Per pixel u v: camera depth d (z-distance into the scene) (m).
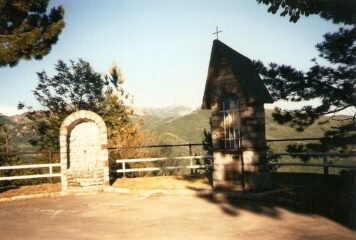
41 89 25.80
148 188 12.77
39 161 18.56
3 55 15.02
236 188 11.16
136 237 7.12
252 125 10.87
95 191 13.39
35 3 16.61
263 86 12.11
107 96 26.72
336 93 14.13
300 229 7.07
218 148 11.65
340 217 7.68
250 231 7.15
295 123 15.34
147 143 22.77
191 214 8.91
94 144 14.80
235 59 11.85
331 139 13.74
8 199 12.32
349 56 13.66
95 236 7.36
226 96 11.71
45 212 10.12
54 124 24.78
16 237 7.52
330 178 12.08
